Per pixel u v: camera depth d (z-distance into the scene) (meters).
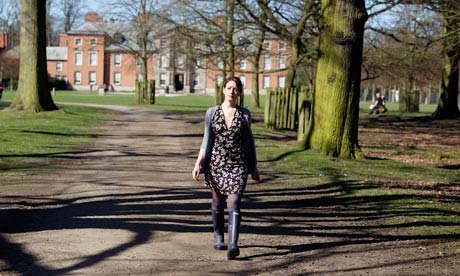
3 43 87.38
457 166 15.09
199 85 85.94
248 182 10.77
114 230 6.86
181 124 23.97
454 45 22.48
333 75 14.26
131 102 43.97
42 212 7.74
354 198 9.44
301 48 28.89
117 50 81.50
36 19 23.12
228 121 5.78
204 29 32.06
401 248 6.41
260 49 37.91
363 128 28.06
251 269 5.54
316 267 5.65
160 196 9.07
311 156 14.05
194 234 6.80
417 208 8.71
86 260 5.66
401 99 44.56
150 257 5.82
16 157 12.92
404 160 15.82
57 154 13.76
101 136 18.25
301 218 7.93
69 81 88.88
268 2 25.83
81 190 9.41
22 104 23.20
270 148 16.36
